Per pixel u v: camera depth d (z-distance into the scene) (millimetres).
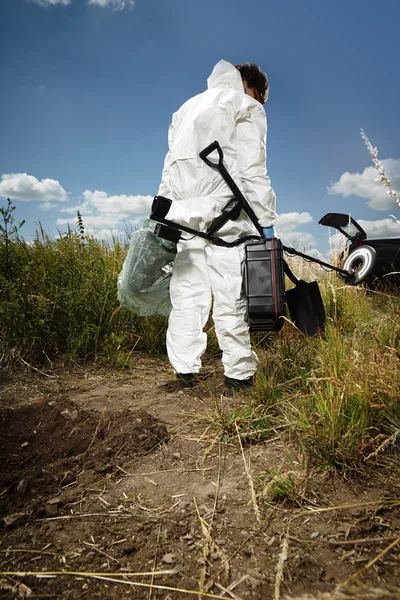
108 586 1427
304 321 3461
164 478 2102
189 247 3145
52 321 4156
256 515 1754
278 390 2887
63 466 2162
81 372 3863
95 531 1706
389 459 2092
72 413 2590
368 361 2568
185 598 1373
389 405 2305
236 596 1364
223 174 2961
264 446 2344
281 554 1439
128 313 4664
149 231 3105
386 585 1359
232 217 3018
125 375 3809
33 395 3314
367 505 1771
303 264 5941
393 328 3404
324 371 2787
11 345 3949
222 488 1987
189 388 3254
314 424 2182
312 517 1726
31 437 2412
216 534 1664
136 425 2508
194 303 3186
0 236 4242
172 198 3262
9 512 1824
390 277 6184
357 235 6172
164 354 4441
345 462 2035
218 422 2557
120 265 5227
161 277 3320
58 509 1852
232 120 3014
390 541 1558
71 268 4656
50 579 1454
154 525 1737
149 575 1469
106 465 2188
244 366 3135
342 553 1520
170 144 3387
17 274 4359
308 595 1313
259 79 3410
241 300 3086
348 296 5211
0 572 1483
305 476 1942
